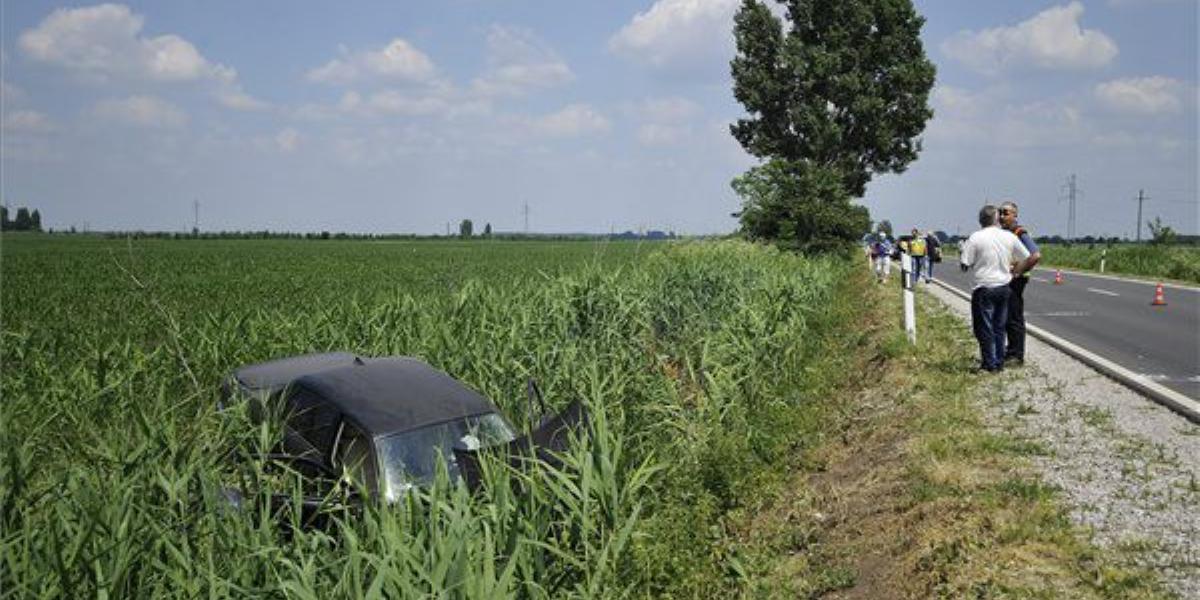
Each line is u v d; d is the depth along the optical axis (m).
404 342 12.62
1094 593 5.35
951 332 16.19
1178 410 9.48
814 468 9.29
